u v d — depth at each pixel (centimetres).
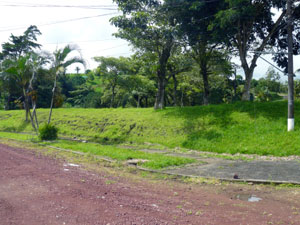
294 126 1315
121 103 4812
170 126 1777
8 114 3319
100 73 3725
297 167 875
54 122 2645
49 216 430
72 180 682
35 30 4372
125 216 434
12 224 398
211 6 1688
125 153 1240
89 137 2067
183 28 1780
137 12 1783
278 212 462
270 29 1859
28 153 1203
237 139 1373
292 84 1303
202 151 1373
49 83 4747
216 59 2330
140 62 2341
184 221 417
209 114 1733
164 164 962
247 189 642
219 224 405
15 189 585
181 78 3566
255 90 4181
